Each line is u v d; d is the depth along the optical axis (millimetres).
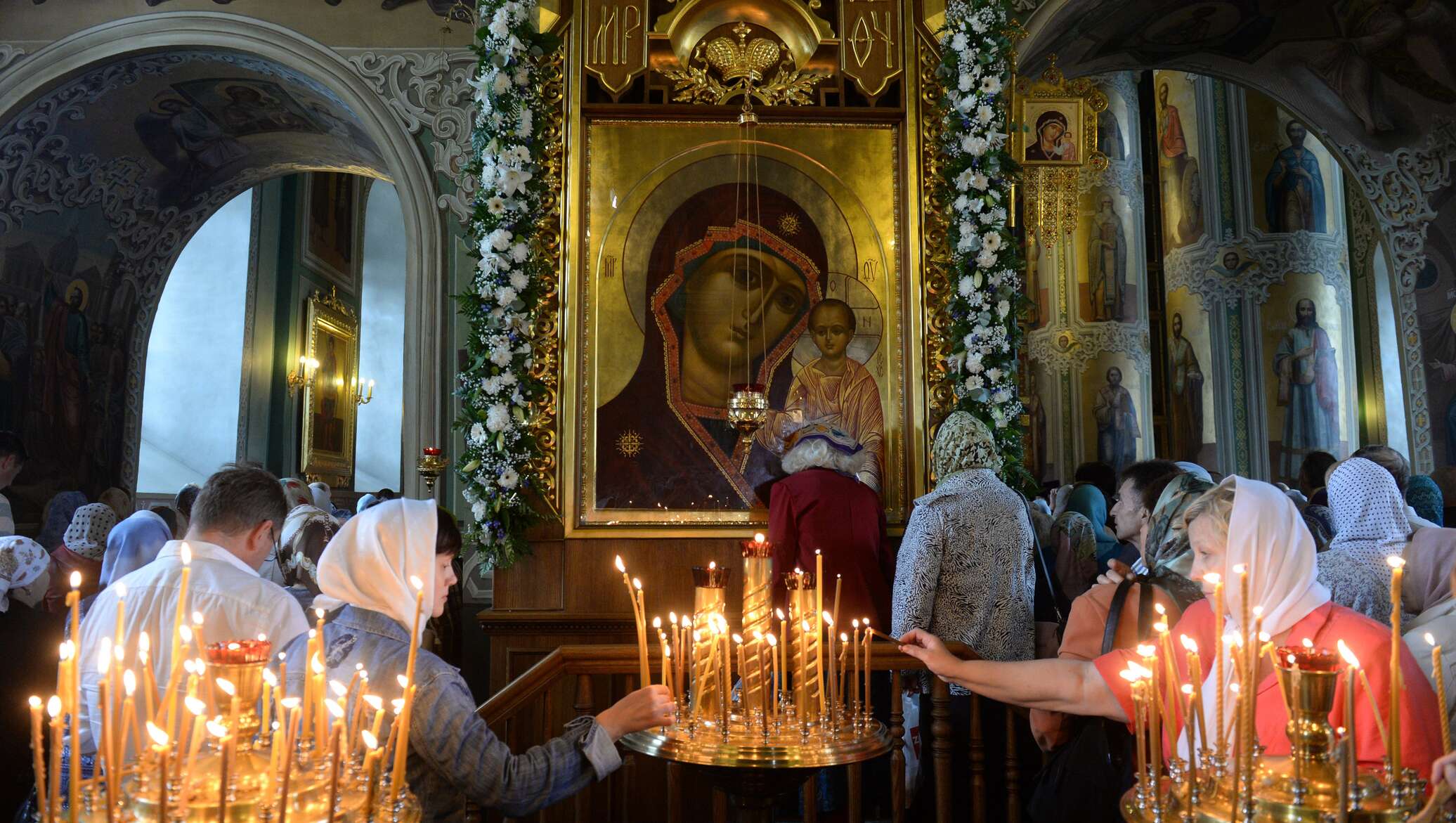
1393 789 1637
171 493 14500
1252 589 2072
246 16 8227
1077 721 2904
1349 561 3127
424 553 2334
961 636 3918
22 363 8984
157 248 10375
